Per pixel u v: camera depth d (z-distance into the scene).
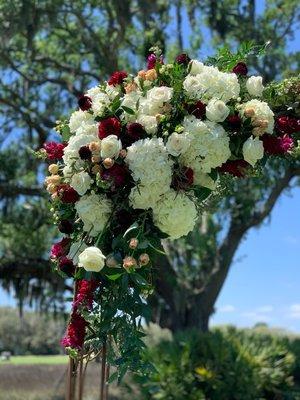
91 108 2.98
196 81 2.86
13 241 15.19
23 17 10.83
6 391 12.18
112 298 2.68
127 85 2.95
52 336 37.22
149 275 2.78
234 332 12.30
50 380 13.40
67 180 2.87
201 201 2.92
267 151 2.93
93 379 11.55
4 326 37.88
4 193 14.26
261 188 14.18
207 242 14.98
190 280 15.37
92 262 2.58
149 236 2.73
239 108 2.88
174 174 2.73
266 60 14.09
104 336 2.74
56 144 3.12
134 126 2.76
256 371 10.19
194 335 10.77
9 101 14.09
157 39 13.87
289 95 3.07
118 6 12.48
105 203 2.74
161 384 9.64
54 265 3.01
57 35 14.22
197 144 2.74
